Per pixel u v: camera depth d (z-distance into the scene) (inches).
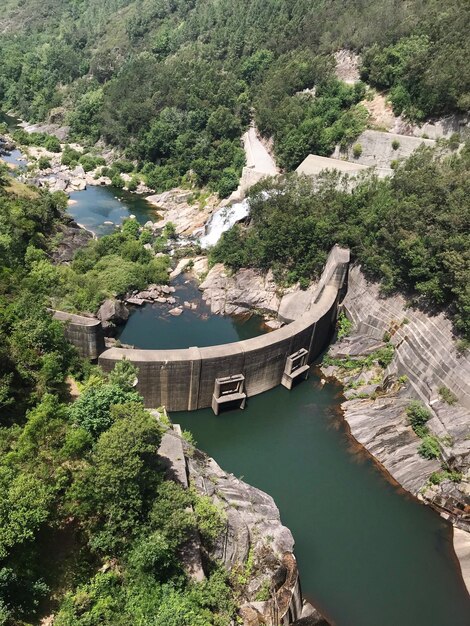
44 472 944.3
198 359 1792.6
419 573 1357.0
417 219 2025.1
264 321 2568.9
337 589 1294.3
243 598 1125.7
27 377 1293.1
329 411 1964.8
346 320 2391.7
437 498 1537.9
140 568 952.3
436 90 2893.7
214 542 1162.0
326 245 2527.1
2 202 2625.5
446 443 1619.1
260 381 2011.6
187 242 3230.8
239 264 2751.0
